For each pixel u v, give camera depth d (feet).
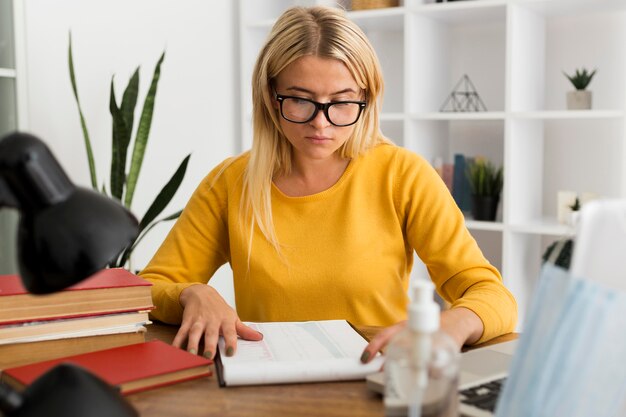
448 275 4.60
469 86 9.75
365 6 9.32
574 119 9.05
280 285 4.89
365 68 4.59
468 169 9.30
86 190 2.20
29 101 7.66
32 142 2.05
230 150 10.56
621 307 1.98
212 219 5.25
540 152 9.11
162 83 9.32
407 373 2.13
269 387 3.04
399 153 5.12
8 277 4.03
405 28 8.85
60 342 3.63
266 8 10.51
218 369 3.26
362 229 4.96
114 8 8.64
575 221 2.15
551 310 2.02
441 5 8.61
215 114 10.22
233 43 10.51
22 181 2.02
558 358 2.00
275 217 5.05
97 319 3.75
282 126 4.73
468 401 2.68
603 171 8.92
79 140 8.32
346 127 4.60
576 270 1.99
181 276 5.03
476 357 3.25
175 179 7.75
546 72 9.18
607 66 8.74
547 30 9.12
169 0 9.37
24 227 2.08
